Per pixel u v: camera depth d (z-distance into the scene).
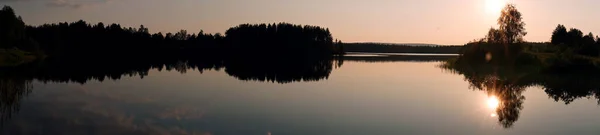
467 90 30.83
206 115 19.86
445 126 17.95
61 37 124.06
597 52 66.06
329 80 39.47
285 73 49.59
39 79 37.28
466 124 18.39
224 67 61.66
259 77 42.81
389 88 32.09
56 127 17.08
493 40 66.69
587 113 20.94
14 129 16.62
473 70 53.50
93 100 24.50
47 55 95.44
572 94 28.28
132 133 16.20
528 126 18.02
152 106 22.47
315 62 83.75
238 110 21.22
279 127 17.44
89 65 60.59
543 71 46.62
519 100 25.48
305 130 16.97
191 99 25.23
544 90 30.73
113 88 31.06
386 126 17.83
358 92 29.27
